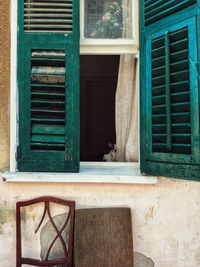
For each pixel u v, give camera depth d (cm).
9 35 269
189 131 229
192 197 270
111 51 284
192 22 226
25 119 262
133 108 290
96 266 257
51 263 257
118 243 261
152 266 272
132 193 272
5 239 271
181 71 232
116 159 297
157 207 271
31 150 262
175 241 271
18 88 263
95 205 271
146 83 256
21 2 261
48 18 261
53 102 260
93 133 366
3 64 269
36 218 270
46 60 260
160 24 246
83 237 260
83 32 284
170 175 241
